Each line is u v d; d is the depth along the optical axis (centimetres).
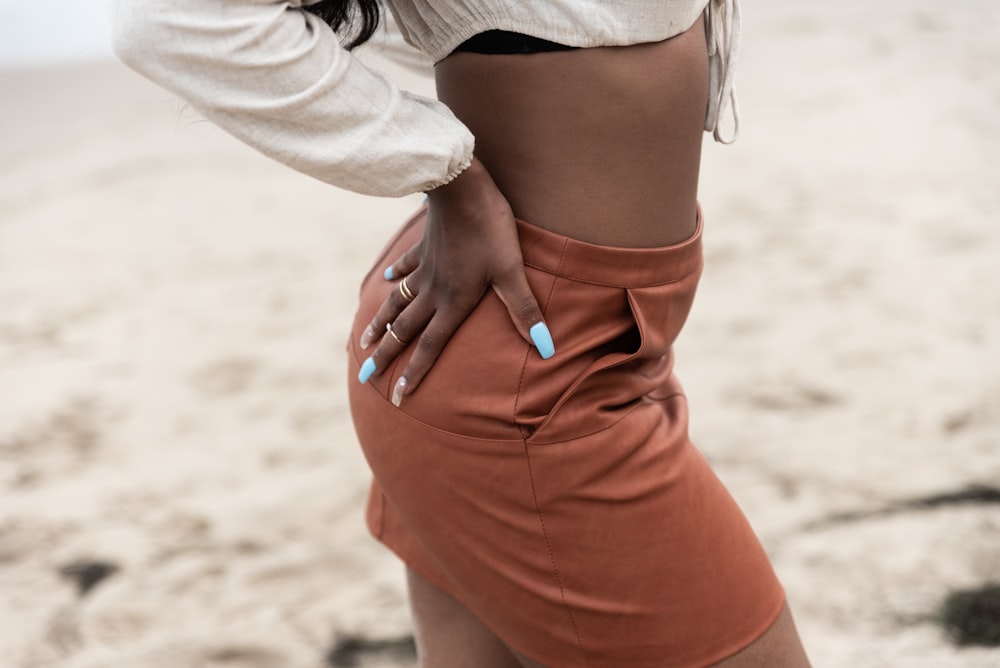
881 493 280
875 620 232
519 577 130
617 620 128
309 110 111
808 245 467
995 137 579
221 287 511
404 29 131
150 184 703
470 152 119
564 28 119
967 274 417
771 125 650
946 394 329
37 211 669
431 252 126
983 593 236
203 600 273
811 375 352
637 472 126
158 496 329
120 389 411
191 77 109
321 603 267
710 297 426
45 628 268
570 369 124
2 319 499
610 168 124
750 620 130
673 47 124
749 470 298
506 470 125
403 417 130
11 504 332
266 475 336
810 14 960
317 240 570
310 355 425
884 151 578
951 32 824
